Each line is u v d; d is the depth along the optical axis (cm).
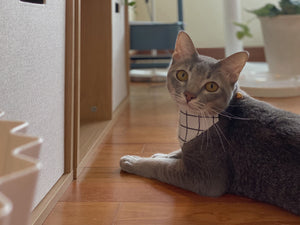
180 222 89
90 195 105
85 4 179
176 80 102
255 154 98
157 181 116
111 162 133
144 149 148
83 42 182
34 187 26
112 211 95
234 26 258
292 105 216
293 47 246
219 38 412
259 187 98
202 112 101
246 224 88
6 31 65
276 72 261
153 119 199
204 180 103
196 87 97
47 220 90
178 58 105
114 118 193
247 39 400
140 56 310
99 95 185
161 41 283
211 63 100
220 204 100
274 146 94
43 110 89
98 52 182
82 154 133
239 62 97
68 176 111
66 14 105
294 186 89
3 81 64
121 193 107
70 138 111
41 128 88
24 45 74
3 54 64
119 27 220
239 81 251
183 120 104
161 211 95
